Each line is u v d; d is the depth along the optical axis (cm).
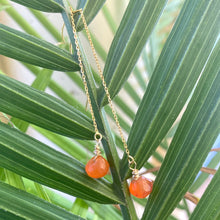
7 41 11
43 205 10
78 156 19
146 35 12
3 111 11
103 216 18
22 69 22
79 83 20
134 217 12
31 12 20
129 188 12
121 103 21
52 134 19
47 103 11
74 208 16
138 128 12
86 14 13
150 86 12
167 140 20
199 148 11
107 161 12
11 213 9
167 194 12
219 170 11
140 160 12
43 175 11
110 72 13
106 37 21
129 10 13
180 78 12
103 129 13
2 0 20
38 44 12
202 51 12
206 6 11
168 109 12
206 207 11
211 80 11
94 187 11
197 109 12
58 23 21
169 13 21
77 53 12
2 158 10
